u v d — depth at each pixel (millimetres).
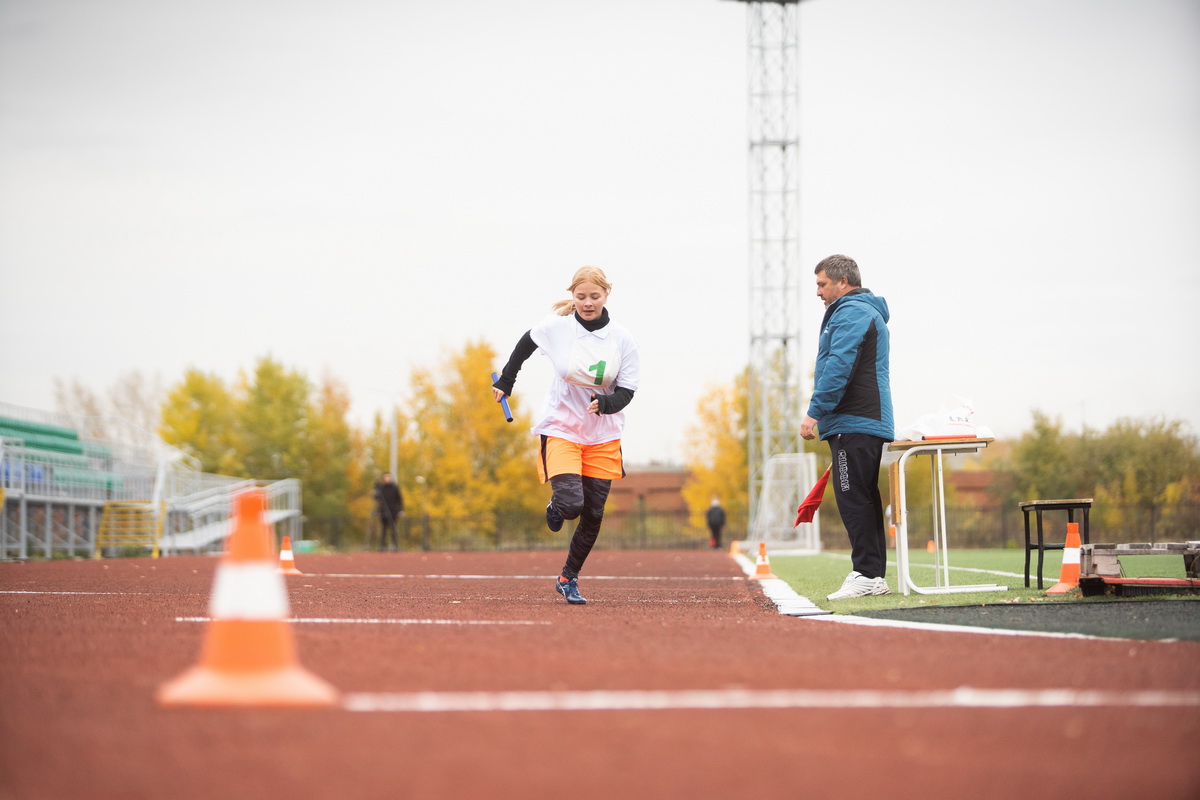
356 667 6824
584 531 12609
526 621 9953
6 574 22016
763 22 53594
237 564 5824
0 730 5090
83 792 4156
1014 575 17375
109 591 15133
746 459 76000
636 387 12422
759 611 11359
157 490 45250
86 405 112500
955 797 4148
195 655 7426
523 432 83438
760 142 53625
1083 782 4328
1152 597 11430
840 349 12641
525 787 4250
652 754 4723
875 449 12805
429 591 15367
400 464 87750
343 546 65312
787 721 5320
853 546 12938
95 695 5902
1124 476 62625
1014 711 5523
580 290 12070
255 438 92562
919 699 5816
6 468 37188
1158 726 5199
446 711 5523
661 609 11664
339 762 4574
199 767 4492
